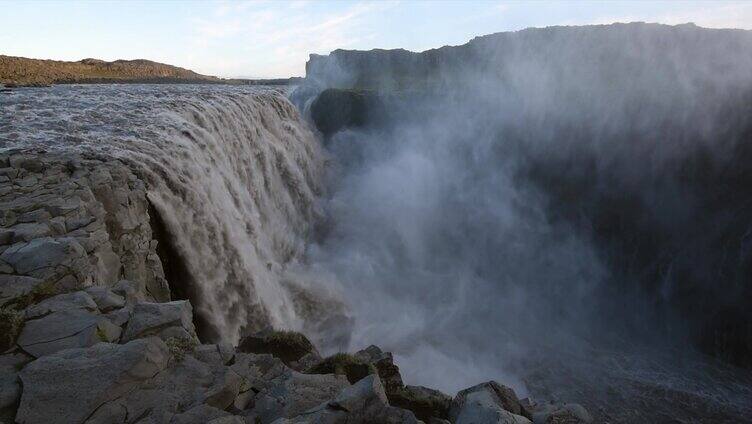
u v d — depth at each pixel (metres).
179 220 11.08
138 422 3.69
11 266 5.38
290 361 7.51
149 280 9.30
